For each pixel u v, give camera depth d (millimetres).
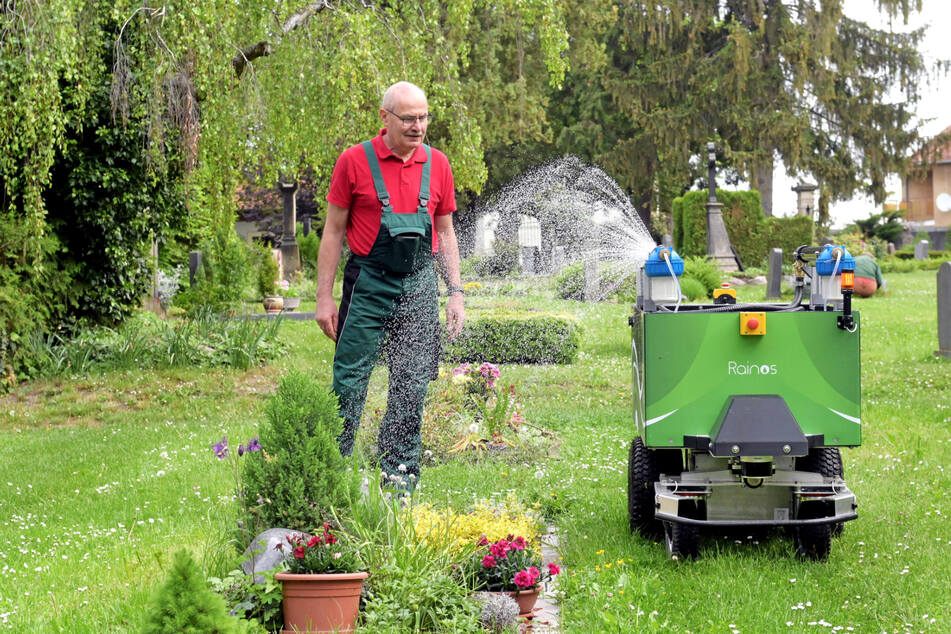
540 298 23328
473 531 5297
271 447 4809
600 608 4562
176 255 22500
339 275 23562
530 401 11844
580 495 7145
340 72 12164
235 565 4641
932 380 13031
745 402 5227
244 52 12844
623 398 12172
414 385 5828
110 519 6848
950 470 7836
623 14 41281
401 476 5836
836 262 5488
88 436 10594
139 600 4703
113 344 14422
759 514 5516
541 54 34344
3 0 10234
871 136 42094
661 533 5973
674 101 41750
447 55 14266
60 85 13758
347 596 4191
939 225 65812
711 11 42031
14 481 8328
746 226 36156
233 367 14367
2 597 4949
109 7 11891
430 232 5664
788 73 42250
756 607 4633
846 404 5285
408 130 5469
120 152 14648
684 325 5344
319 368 14469
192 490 7551
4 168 11523
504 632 4293
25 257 13406
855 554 5574
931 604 4652
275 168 13789
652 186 42844
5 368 13070
